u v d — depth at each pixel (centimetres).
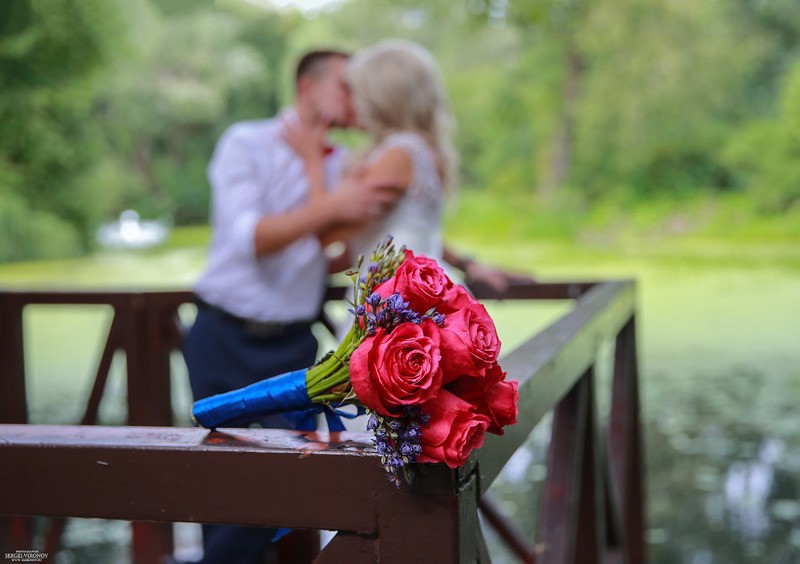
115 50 1966
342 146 250
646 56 2134
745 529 409
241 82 2592
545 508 146
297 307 226
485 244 2170
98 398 273
